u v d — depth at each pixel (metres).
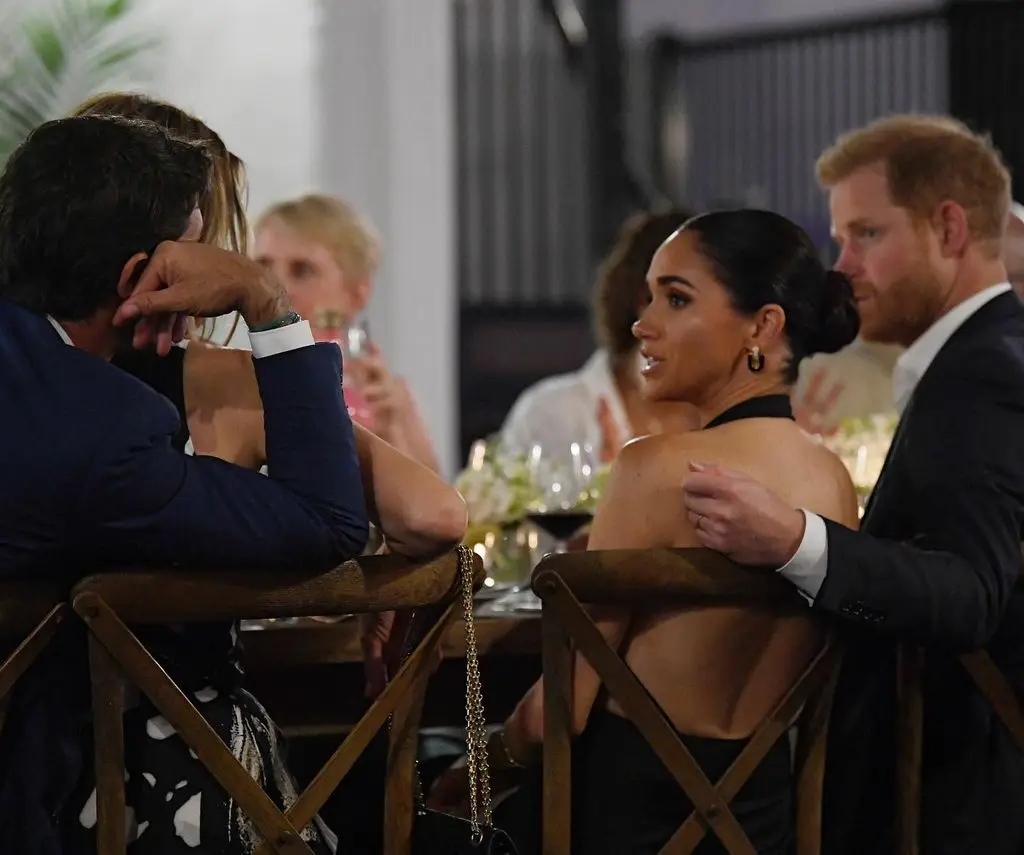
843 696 2.95
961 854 2.86
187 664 2.41
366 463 2.57
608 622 2.65
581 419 5.29
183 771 2.36
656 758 2.66
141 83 7.96
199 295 2.35
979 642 2.66
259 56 8.30
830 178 3.33
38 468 2.20
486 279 10.80
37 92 7.59
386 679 2.98
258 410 2.51
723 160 11.26
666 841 2.67
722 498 2.47
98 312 2.38
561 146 10.91
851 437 4.36
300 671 3.14
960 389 2.80
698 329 2.74
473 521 3.86
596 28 9.94
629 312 5.06
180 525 2.24
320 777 2.41
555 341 9.95
